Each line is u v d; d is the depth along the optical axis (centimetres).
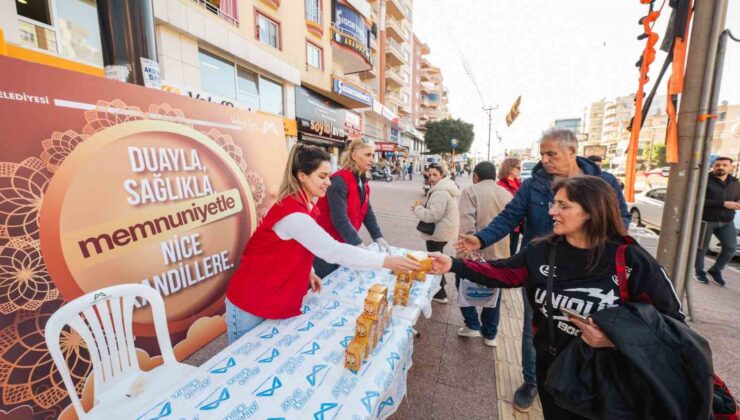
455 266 150
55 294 156
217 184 248
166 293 209
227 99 851
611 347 102
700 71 256
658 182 1150
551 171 189
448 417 193
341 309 165
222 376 111
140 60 246
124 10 236
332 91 1384
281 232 140
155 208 203
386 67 3147
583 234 116
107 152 178
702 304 356
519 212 200
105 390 135
